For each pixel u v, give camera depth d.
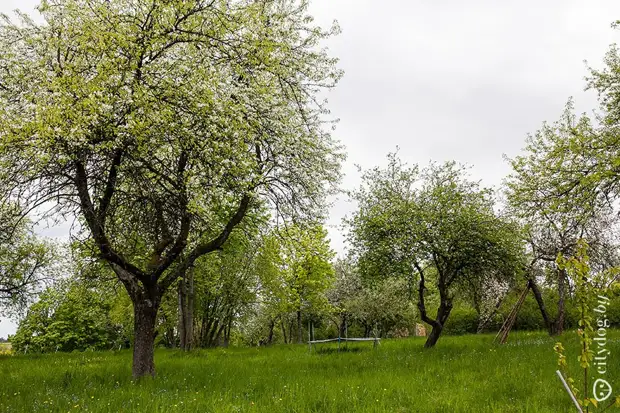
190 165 10.99
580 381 8.66
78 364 15.72
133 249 12.97
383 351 17.58
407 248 16.41
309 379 10.38
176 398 8.30
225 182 11.08
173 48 11.23
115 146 9.72
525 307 30.92
